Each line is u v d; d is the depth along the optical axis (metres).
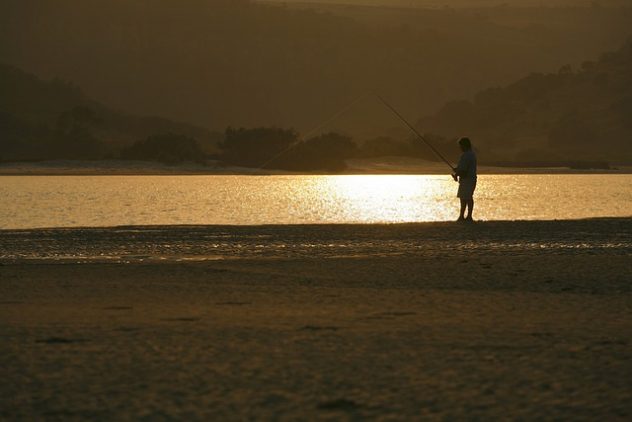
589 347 17.27
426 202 109.06
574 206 100.38
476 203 107.50
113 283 27.22
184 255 35.75
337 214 86.56
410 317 20.72
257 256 34.91
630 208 96.25
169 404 13.48
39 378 15.04
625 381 14.69
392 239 40.66
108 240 41.69
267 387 14.41
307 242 40.00
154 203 103.62
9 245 40.00
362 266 30.66
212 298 23.97
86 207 94.81
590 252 35.19
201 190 141.25
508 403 13.43
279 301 23.36
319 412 13.05
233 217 81.62
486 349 17.12
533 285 25.91
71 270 30.41
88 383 14.71
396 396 13.86
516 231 43.50
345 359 16.31
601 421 12.50
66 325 19.83
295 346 17.44
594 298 23.47
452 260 32.12
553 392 14.03
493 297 23.73
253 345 17.55
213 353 16.84
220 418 12.77
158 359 16.36
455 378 14.92
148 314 21.33
